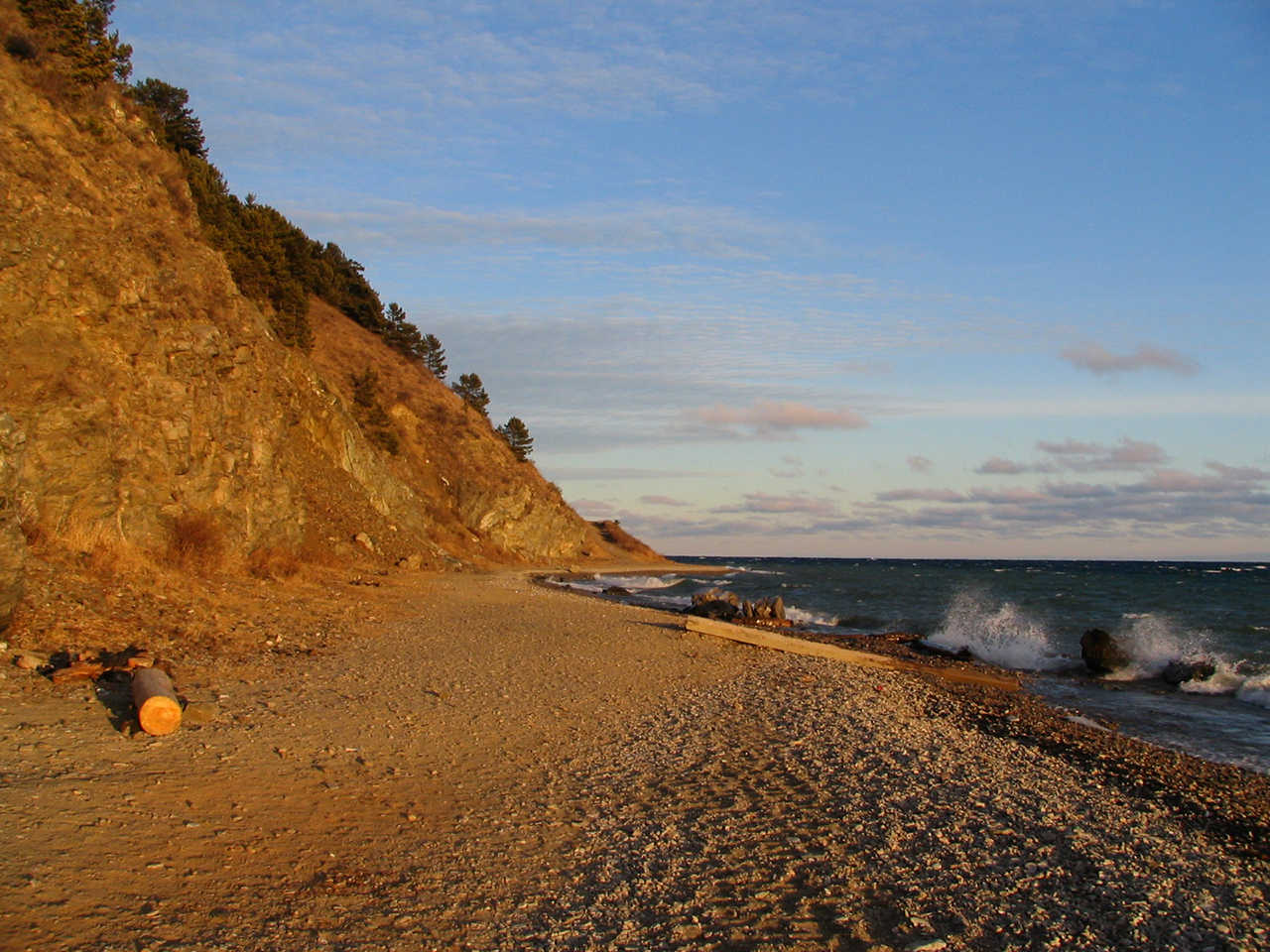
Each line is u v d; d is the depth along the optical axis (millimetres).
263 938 4777
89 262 17422
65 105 20172
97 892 5012
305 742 8922
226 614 15648
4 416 10641
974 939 5641
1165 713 16344
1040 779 10211
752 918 5730
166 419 18594
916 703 15609
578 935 5289
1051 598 47562
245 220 48094
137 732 8219
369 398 56562
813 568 127812
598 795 8383
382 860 6191
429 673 13766
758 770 9812
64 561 14250
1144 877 7051
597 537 117625
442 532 58719
